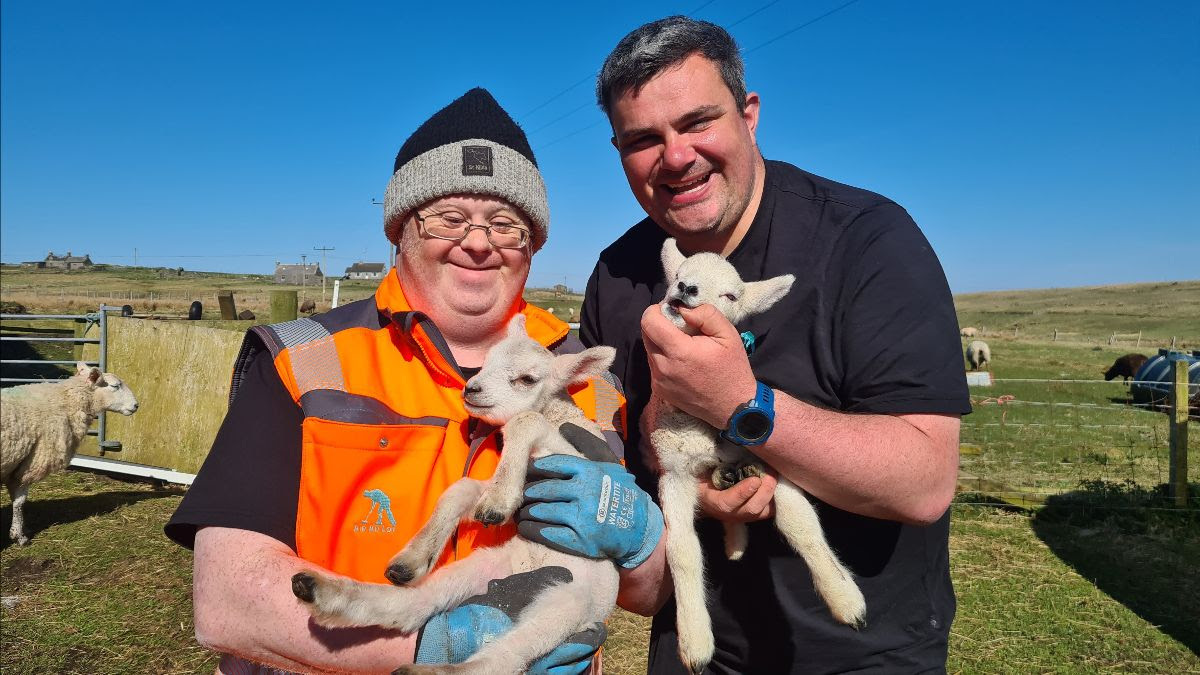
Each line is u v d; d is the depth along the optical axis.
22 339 9.73
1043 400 16.58
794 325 2.63
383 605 1.85
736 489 2.39
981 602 6.07
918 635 2.65
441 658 1.89
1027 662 5.14
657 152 2.69
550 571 2.15
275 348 2.09
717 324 2.09
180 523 1.86
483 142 2.30
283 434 2.01
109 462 9.45
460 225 2.32
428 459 2.12
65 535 7.20
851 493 2.16
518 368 2.44
